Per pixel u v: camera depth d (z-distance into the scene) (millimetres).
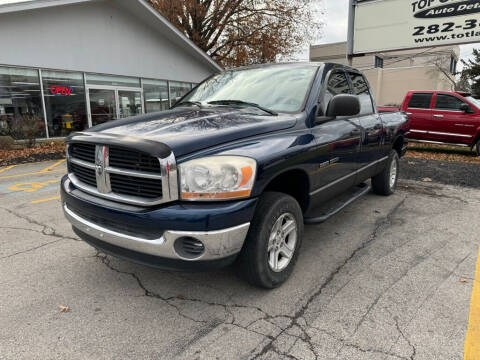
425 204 5160
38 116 11984
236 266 2697
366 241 3764
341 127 3498
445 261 3273
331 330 2270
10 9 10523
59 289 2785
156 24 14969
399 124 5301
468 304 2562
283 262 2797
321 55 30891
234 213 2197
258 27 21344
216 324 2342
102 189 2461
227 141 2396
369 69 26609
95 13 13141
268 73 3748
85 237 2730
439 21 12062
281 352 2072
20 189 6141
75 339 2197
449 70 26672
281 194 2666
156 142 2203
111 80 14180
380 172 5191
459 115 9633
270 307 2527
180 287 2818
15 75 11305
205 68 18703
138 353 2072
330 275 3006
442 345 2123
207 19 22609
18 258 3320
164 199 2182
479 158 9469
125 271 3084
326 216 3369
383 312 2463
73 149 2834
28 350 2096
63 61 12398
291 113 3082
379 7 13047
